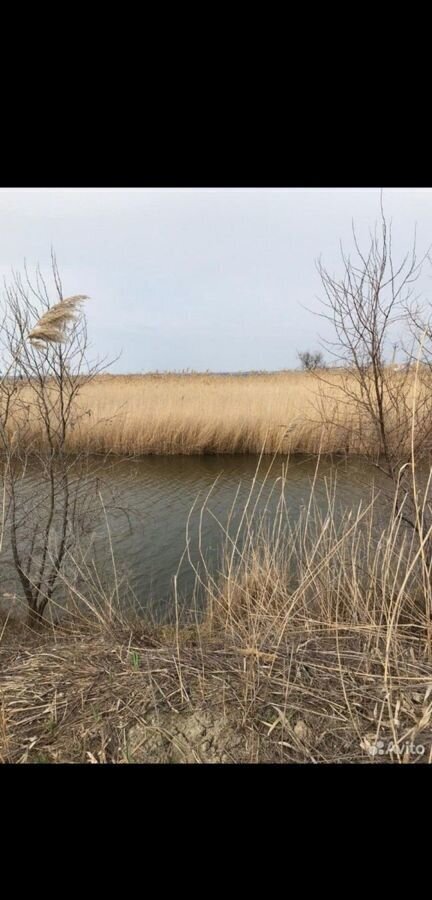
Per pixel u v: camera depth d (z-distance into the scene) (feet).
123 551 17.03
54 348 12.18
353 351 10.91
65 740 6.60
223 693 7.11
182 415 32.96
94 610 10.49
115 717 6.86
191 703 7.02
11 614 13.24
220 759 6.26
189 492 23.32
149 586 14.79
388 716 6.67
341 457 21.06
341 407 18.98
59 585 14.02
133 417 32.14
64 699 7.29
